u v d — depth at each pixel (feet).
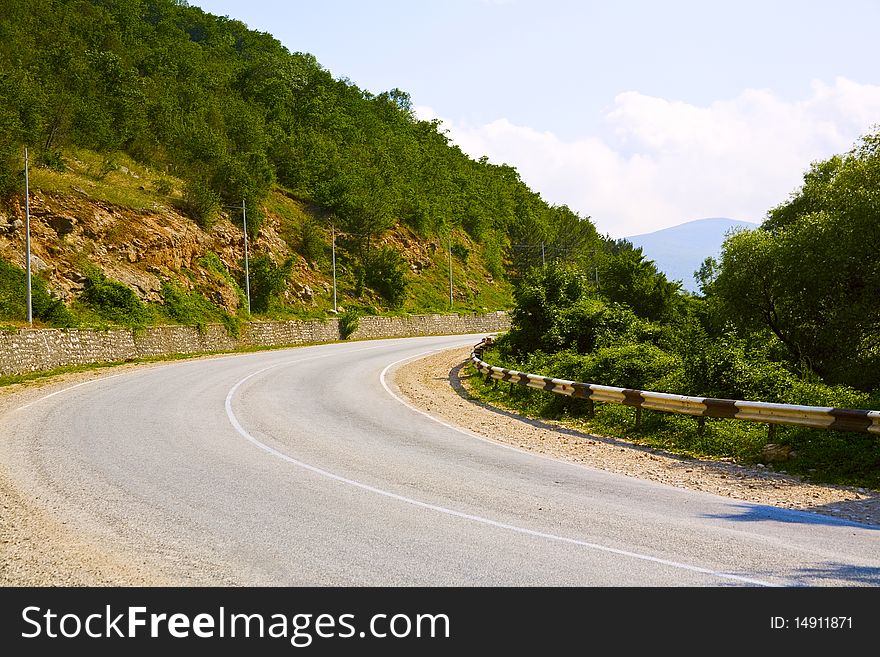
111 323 109.40
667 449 42.01
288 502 26.40
